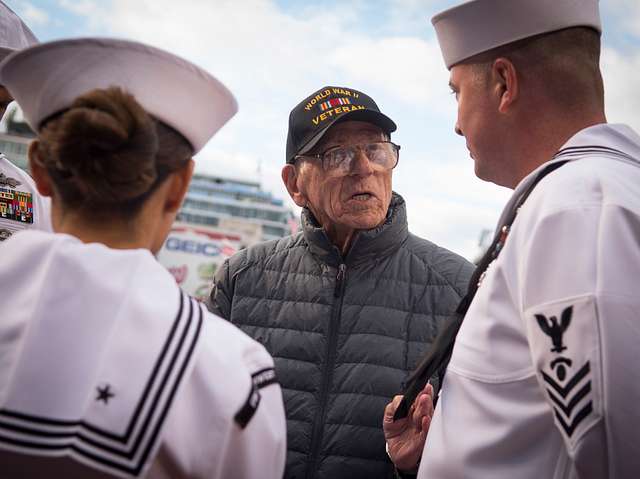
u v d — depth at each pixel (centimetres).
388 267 226
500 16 137
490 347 123
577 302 108
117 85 109
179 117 113
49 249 101
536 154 138
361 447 209
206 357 99
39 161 110
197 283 4675
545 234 115
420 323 220
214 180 9475
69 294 97
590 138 129
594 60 138
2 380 92
